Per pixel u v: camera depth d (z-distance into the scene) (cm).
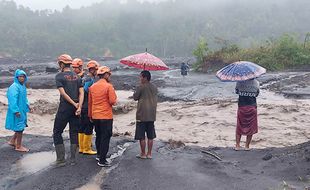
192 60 8294
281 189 662
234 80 874
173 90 2630
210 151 925
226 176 727
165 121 1586
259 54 4409
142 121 802
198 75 4144
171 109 1758
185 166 770
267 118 1495
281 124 1414
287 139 1240
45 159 852
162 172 741
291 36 4409
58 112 784
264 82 2936
